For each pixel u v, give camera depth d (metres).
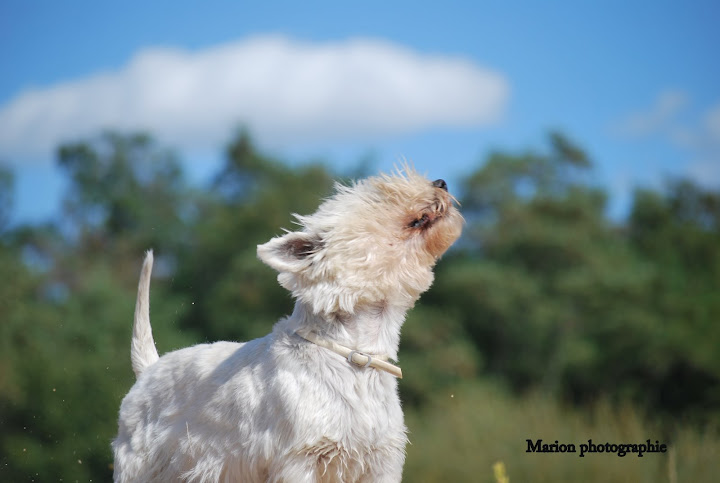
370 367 4.49
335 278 4.49
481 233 28.20
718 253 23.11
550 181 30.20
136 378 5.55
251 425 4.50
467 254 28.41
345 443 4.35
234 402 4.60
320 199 5.11
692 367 17.67
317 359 4.43
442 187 4.83
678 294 20.45
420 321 23.64
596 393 19.72
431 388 21.47
